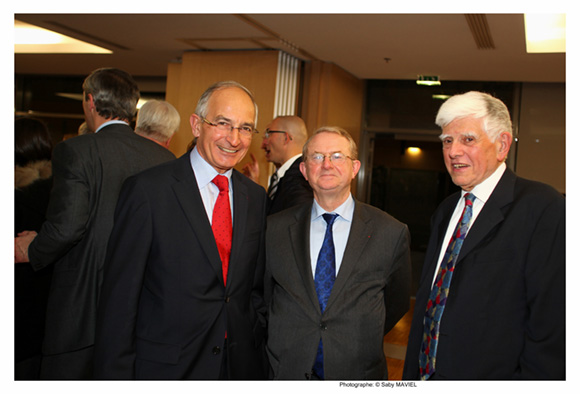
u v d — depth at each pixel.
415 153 8.11
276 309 2.07
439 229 1.96
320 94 6.87
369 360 1.98
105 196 2.15
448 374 1.65
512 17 4.54
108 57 7.73
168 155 2.41
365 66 6.96
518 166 7.29
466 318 1.64
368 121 8.20
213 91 1.94
